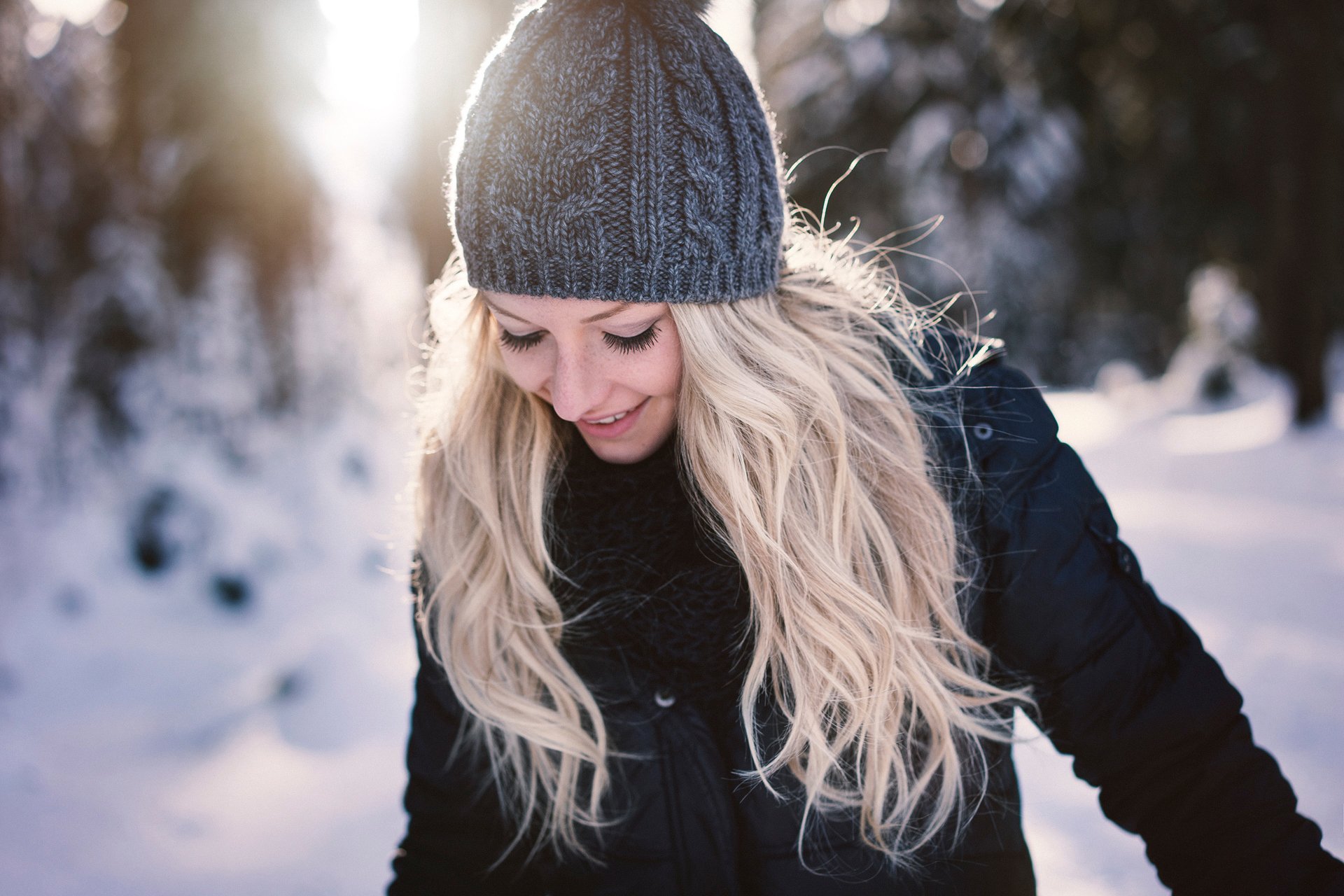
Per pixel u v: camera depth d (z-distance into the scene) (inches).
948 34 379.9
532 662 43.7
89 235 189.3
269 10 184.7
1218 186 439.5
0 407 170.2
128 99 189.2
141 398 176.2
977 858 42.1
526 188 37.0
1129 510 256.7
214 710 127.0
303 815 102.2
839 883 41.6
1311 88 368.5
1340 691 121.2
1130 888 83.0
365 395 191.9
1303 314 364.2
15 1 185.3
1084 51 369.4
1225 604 164.2
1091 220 434.0
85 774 110.5
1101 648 39.4
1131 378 582.2
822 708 39.9
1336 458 304.3
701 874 42.8
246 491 174.6
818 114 385.4
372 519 182.4
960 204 378.9
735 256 38.7
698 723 42.2
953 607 40.1
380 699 128.0
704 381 38.9
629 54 36.8
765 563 39.6
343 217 191.8
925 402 41.6
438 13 92.0
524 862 46.7
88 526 163.9
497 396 45.2
